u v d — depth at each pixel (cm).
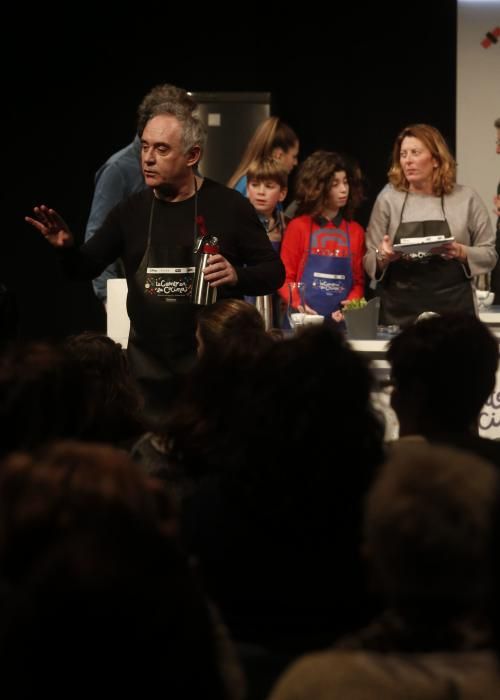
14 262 1070
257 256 484
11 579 178
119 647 170
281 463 241
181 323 476
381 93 1033
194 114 477
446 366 297
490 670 165
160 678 172
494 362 304
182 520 253
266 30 1041
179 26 1047
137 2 1046
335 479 241
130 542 173
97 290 671
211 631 186
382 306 610
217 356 296
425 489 167
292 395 243
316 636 244
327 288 700
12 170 1064
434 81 1025
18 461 180
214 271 461
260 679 232
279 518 241
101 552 171
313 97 1042
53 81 1055
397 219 635
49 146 1062
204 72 1048
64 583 168
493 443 294
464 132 980
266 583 243
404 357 302
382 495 170
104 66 1052
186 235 476
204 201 480
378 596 235
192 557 247
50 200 1067
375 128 1037
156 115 470
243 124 954
